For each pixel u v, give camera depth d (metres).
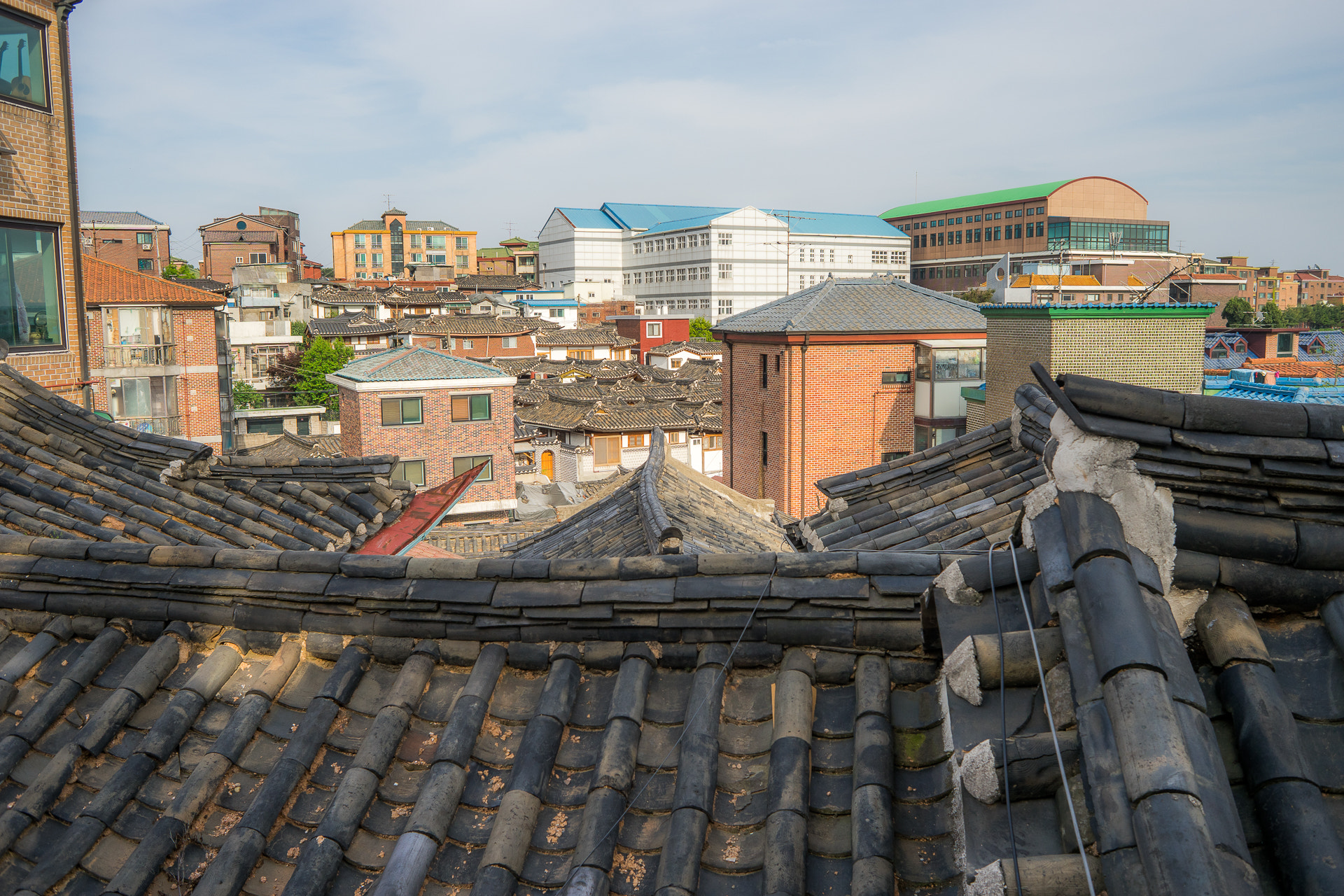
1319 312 109.81
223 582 4.46
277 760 3.88
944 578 3.37
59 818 3.81
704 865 3.19
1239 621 2.80
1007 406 25.58
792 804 3.24
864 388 34.22
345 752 3.88
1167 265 85.12
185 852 3.59
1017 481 9.30
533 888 3.24
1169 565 2.83
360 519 8.84
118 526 7.72
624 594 4.03
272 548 8.23
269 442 50.09
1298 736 2.61
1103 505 2.91
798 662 3.84
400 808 3.62
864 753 3.34
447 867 3.36
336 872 3.38
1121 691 2.49
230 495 8.77
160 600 4.55
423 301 104.50
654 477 15.59
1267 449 2.87
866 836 3.03
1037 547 3.05
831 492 10.47
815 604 3.86
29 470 8.18
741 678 3.93
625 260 127.94
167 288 40.78
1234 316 91.44
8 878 3.59
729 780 3.51
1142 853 2.18
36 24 13.38
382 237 143.50
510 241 157.25
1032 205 114.06
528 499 54.38
